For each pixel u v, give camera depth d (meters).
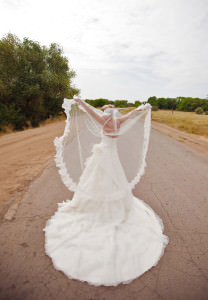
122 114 3.02
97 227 2.69
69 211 3.03
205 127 16.27
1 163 5.79
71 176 3.70
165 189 4.40
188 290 2.01
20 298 1.87
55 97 20.97
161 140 10.23
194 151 8.16
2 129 12.83
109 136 2.74
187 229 3.03
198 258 2.45
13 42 16.80
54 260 2.27
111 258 2.24
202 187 4.60
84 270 2.14
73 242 2.45
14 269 2.17
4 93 15.46
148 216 3.12
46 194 3.92
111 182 2.77
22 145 8.30
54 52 22.20
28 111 17.78
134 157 3.84
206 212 3.54
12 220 3.05
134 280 2.08
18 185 4.30
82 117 3.30
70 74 24.94
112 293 1.94
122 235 2.60
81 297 1.89
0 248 2.46
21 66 16.98
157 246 2.54
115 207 2.79
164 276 2.16
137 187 4.44
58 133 11.85
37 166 5.56
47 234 2.68
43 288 1.97
